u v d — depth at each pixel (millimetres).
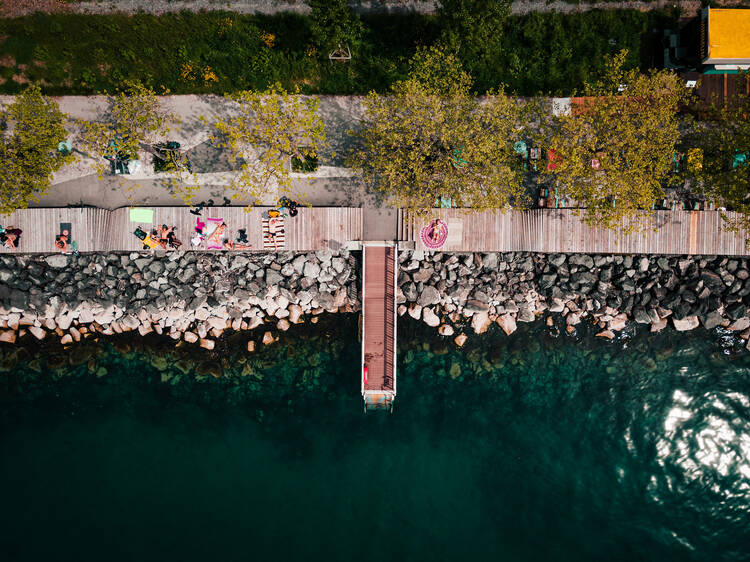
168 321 46938
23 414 46781
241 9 44906
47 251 44969
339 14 41719
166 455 46000
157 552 43812
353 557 44000
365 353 45812
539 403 46750
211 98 45188
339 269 46125
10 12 44469
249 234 45062
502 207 43062
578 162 40219
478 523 44562
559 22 44875
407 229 45156
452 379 47250
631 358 47219
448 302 47188
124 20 44594
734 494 44750
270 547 44125
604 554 43688
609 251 45406
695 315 46719
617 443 45812
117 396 47156
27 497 44938
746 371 46781
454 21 40406
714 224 44875
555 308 46938
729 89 44656
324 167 45500
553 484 45156
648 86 39500
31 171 42094
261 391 47281
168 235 44625
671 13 44969
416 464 45625
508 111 40156
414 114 39531
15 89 44781
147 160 44938
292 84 45125
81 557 43625
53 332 47250
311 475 45500
